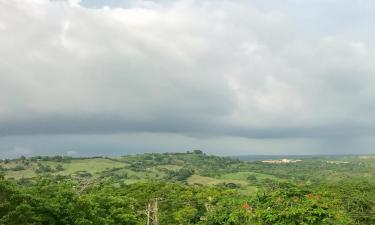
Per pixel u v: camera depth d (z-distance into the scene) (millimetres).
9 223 27750
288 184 36344
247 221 32344
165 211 69125
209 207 66312
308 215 30750
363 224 57531
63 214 32281
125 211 45562
